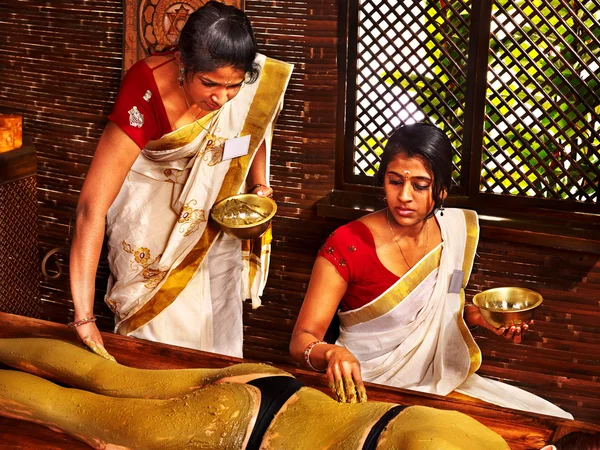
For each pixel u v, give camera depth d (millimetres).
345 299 2289
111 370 2043
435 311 2256
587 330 3172
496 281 3232
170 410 1814
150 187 2719
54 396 1946
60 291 3881
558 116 3230
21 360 2158
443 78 3238
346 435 1670
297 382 1876
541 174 3262
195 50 2150
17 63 3656
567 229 3037
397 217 2139
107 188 2344
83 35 3488
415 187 2098
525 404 2289
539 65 3166
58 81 3604
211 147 2639
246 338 3732
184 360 2213
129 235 2754
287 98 3342
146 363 2195
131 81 2400
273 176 3461
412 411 1683
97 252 2330
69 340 2311
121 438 1816
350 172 3400
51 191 3770
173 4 3268
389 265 2229
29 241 3344
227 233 2670
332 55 3246
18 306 3344
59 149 3699
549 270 3137
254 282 3039
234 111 2648
